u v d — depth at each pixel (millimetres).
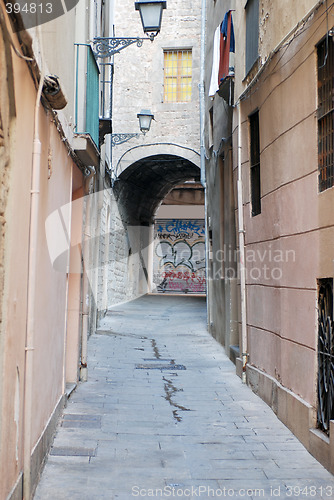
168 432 6332
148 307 20109
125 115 18625
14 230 3730
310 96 5961
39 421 4977
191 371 9914
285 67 6809
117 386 8594
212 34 14258
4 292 3482
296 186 6430
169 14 18531
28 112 4160
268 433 6355
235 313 11094
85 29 8414
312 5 5828
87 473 5031
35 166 4320
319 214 5699
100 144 11766
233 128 9797
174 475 5035
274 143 7336
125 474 5031
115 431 6312
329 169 5551
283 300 6926
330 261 5383
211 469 5195
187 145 18234
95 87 8453
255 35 8188
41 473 4941
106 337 13258
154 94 18516
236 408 7445
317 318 5773
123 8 18703
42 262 5043
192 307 20688
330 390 5336
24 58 3742
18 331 3973
